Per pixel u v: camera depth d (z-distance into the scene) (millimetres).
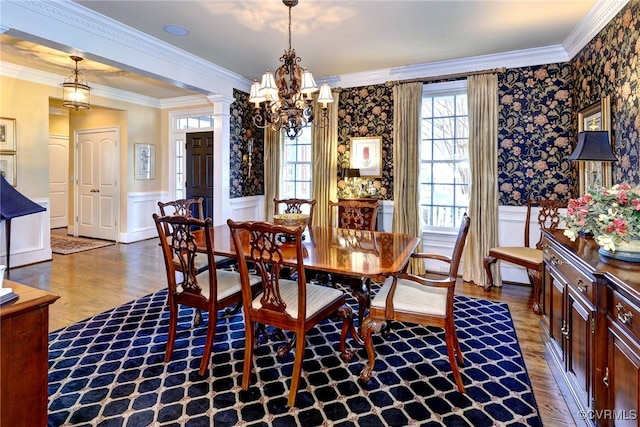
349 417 1875
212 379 2215
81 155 6734
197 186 6516
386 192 4828
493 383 2186
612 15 2816
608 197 1831
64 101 4500
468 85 4234
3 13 2576
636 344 1322
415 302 2207
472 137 4215
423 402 2006
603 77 3010
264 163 5660
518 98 4109
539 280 3248
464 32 3445
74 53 3154
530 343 2699
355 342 2715
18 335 1337
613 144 2818
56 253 5453
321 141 5055
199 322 2996
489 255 3877
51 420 1834
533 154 4074
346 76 4891
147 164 6582
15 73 4586
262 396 2049
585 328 1722
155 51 3770
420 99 4484
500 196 4250
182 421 1837
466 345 2672
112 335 2805
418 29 3379
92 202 6680
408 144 4535
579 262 1816
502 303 3541
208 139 6359
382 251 2473
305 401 2006
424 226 4723
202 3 2895
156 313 3246
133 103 6266
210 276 2238
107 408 1935
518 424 1827
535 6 2928
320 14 3072
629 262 1718
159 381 2189
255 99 2771
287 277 2965
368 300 2801
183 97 6484
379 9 2980
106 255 5375
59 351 2547
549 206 3826
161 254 5445
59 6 2863
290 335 2809
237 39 3643
